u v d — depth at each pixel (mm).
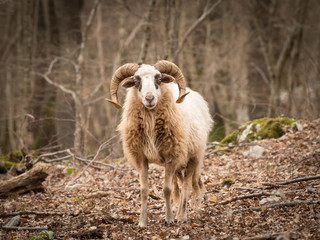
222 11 40000
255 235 8539
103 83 27984
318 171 13039
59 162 19484
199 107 12344
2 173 18297
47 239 9383
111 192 13328
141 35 38906
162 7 28375
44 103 29891
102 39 44125
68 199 13078
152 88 9945
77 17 35812
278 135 18578
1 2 23781
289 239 7984
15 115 31859
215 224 9656
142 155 10625
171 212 10344
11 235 9828
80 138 21391
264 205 10250
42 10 36812
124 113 11039
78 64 27250
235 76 38094
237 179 13828
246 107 33094
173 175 11508
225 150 18250
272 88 35812
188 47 34312
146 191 10312
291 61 39031
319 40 48312
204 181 14164
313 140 16766
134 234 9477
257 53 50656
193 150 11281
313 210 9445
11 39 41656
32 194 13797
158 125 10336
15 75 40688
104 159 18250
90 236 9469
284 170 14078
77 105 25641
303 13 39062
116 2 32438
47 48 33156
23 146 20375
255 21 38125
